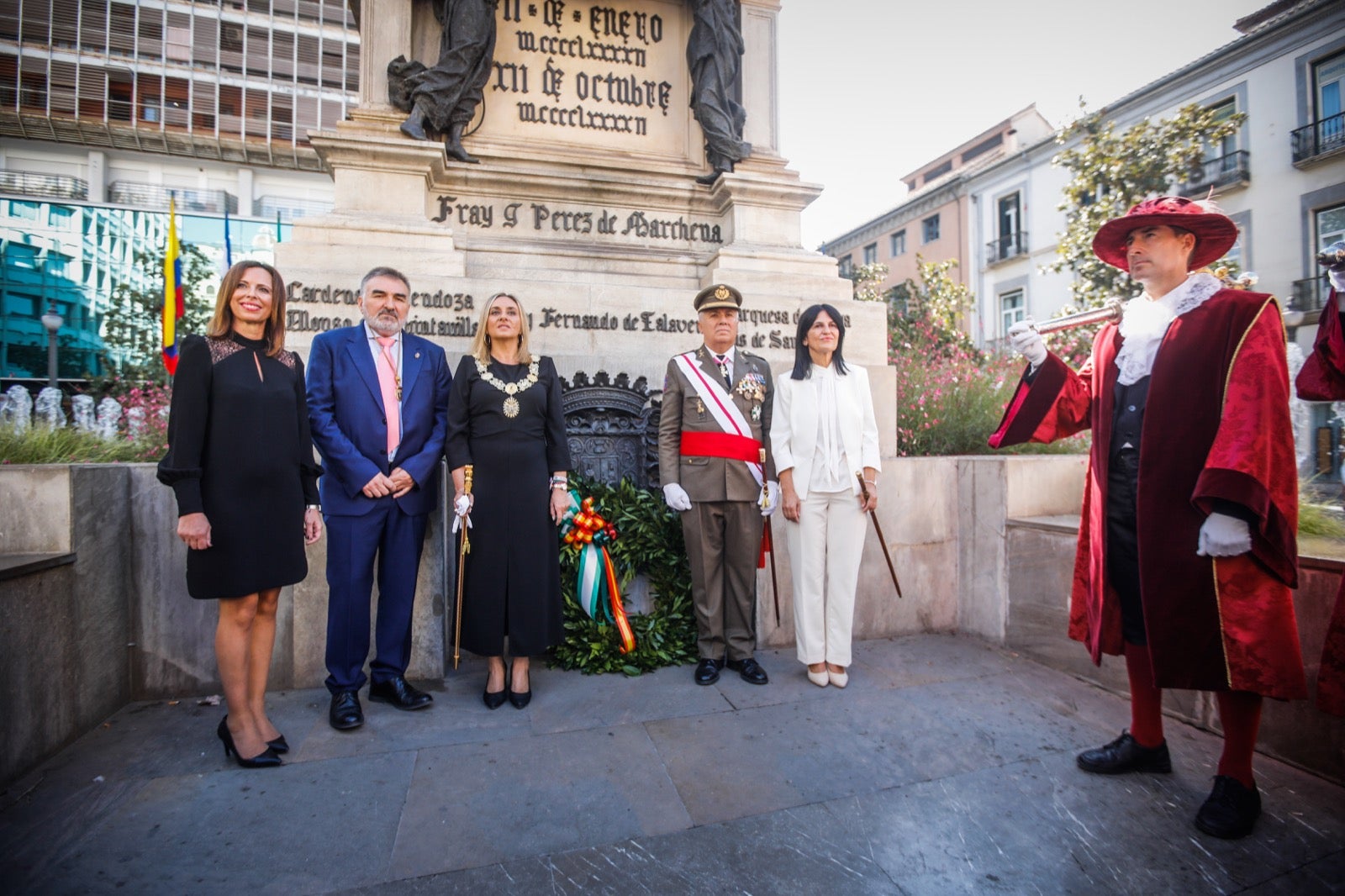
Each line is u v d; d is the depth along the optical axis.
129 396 6.77
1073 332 7.60
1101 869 1.97
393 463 3.04
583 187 4.82
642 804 2.29
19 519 2.69
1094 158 12.00
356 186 4.31
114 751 2.68
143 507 3.20
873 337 4.77
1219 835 2.11
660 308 4.57
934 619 4.27
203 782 2.44
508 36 4.86
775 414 3.50
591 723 2.95
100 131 24.27
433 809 2.27
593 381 4.18
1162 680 2.19
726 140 4.98
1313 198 15.58
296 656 3.33
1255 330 2.08
